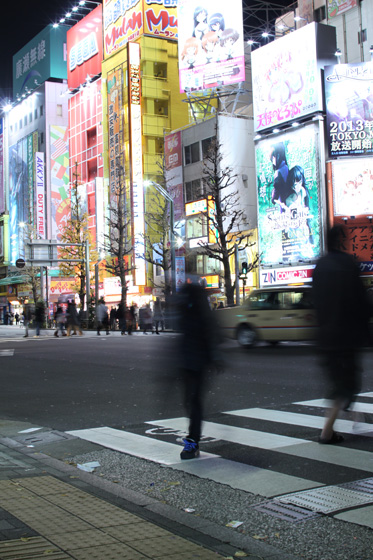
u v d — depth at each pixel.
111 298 57.84
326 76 36.16
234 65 44.00
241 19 43.84
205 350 5.67
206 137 45.59
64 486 4.69
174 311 5.73
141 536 3.57
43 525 3.74
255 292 18.11
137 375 12.62
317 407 8.11
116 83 57.97
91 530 3.66
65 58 80.12
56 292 72.19
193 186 46.88
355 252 34.97
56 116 77.38
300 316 16.97
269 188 39.12
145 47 56.25
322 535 3.69
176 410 8.42
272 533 3.75
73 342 26.23
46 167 76.00
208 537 3.66
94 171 63.62
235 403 8.66
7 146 88.56
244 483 4.79
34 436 7.06
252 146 45.66
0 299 92.31
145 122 55.50
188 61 45.50
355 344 5.51
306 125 36.81
